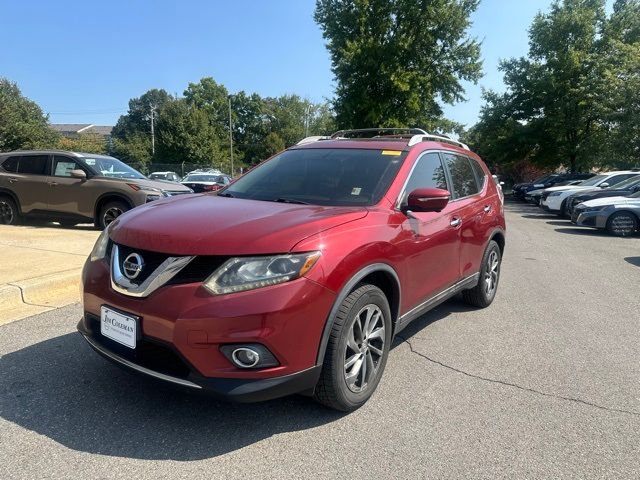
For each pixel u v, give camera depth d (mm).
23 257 6578
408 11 30953
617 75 28297
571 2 37125
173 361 2686
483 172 5691
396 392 3459
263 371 2600
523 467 2633
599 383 3699
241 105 87125
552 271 8008
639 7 35781
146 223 3000
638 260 9219
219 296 2553
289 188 3875
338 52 31625
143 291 2693
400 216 3568
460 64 32438
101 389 3295
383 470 2562
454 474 2551
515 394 3482
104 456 2592
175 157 53812
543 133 37656
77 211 10359
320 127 93750
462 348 4359
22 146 36281
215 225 2850
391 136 5148
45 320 4547
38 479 2389
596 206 13688
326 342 2834
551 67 37125
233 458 2621
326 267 2777
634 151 27016
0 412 2977
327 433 2902
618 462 2703
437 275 4145
